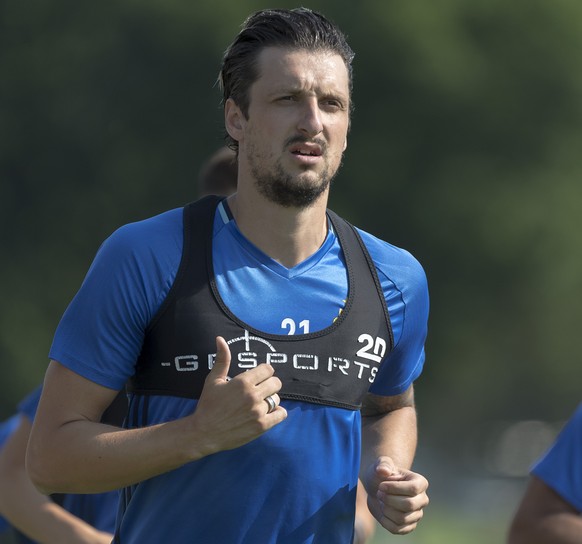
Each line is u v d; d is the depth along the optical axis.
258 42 12.05
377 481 12.55
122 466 11.39
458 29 100.50
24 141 90.25
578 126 103.06
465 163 99.44
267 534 11.92
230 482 11.82
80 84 90.94
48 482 11.88
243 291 12.02
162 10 91.38
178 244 11.98
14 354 85.44
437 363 101.12
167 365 11.84
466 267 99.12
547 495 14.78
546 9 102.81
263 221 12.16
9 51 91.50
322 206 12.30
